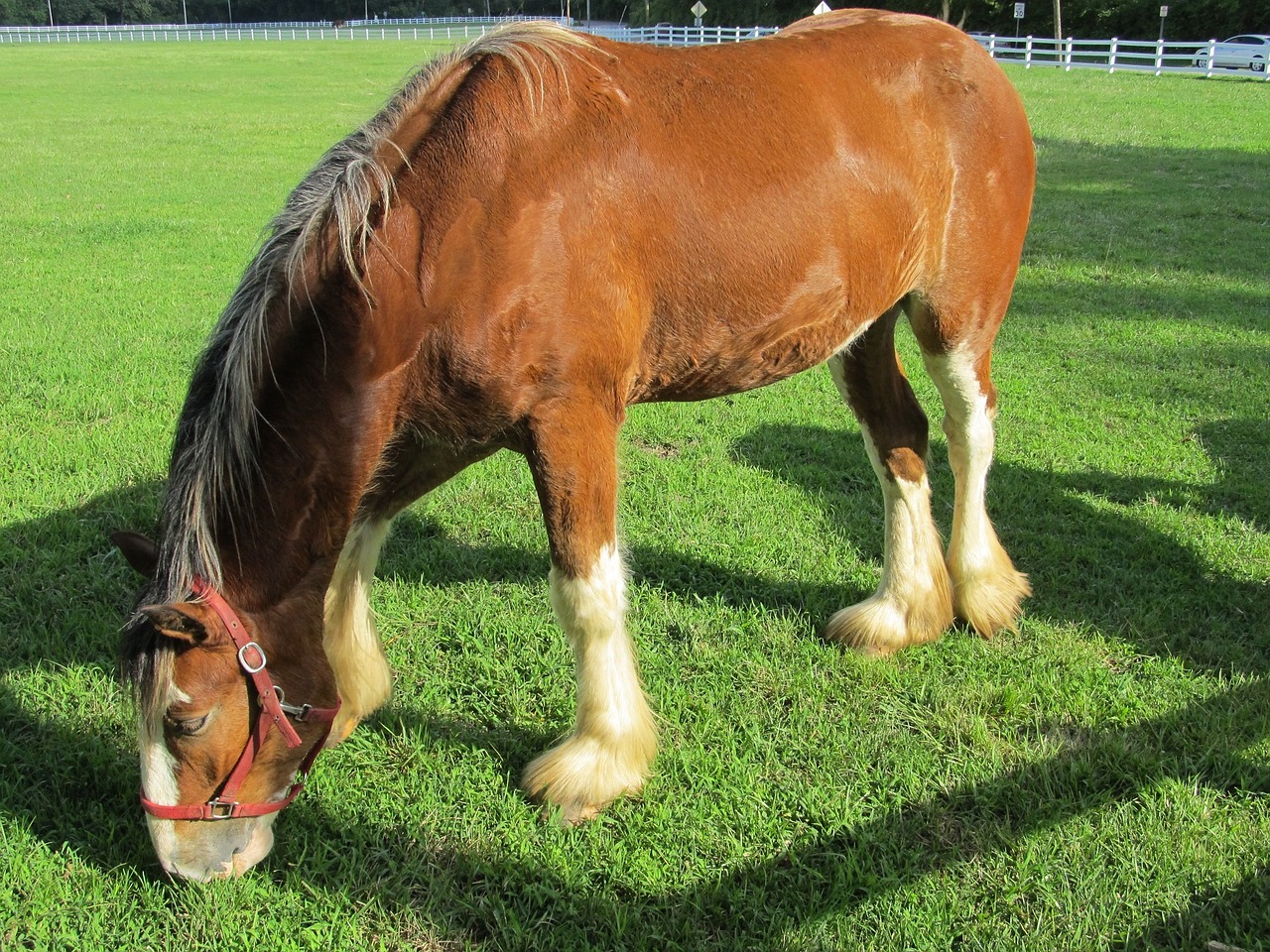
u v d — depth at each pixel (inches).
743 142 103.8
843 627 136.2
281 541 88.0
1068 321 271.7
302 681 90.7
